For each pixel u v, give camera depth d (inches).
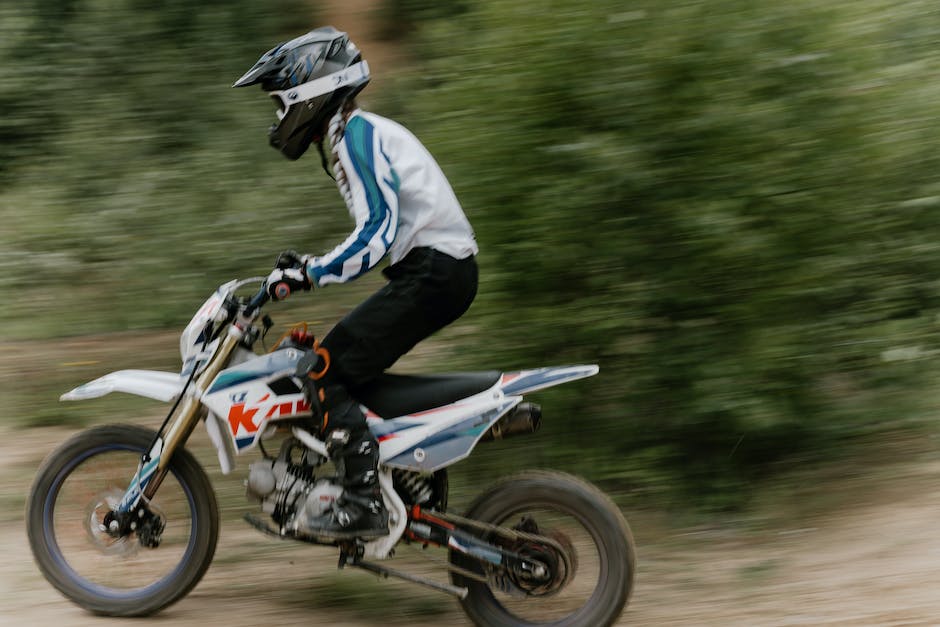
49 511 194.2
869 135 222.5
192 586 192.1
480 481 243.9
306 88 178.5
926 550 205.3
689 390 227.9
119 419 286.4
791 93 218.8
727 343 225.8
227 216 366.6
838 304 233.5
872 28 226.8
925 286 247.3
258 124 426.0
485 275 229.9
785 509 229.0
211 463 260.1
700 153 217.8
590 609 179.3
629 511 233.5
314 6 485.4
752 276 220.8
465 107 229.0
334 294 350.6
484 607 185.3
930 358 249.1
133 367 313.4
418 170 177.0
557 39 219.0
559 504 179.5
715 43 216.2
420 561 217.2
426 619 195.0
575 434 239.9
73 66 453.1
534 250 223.8
